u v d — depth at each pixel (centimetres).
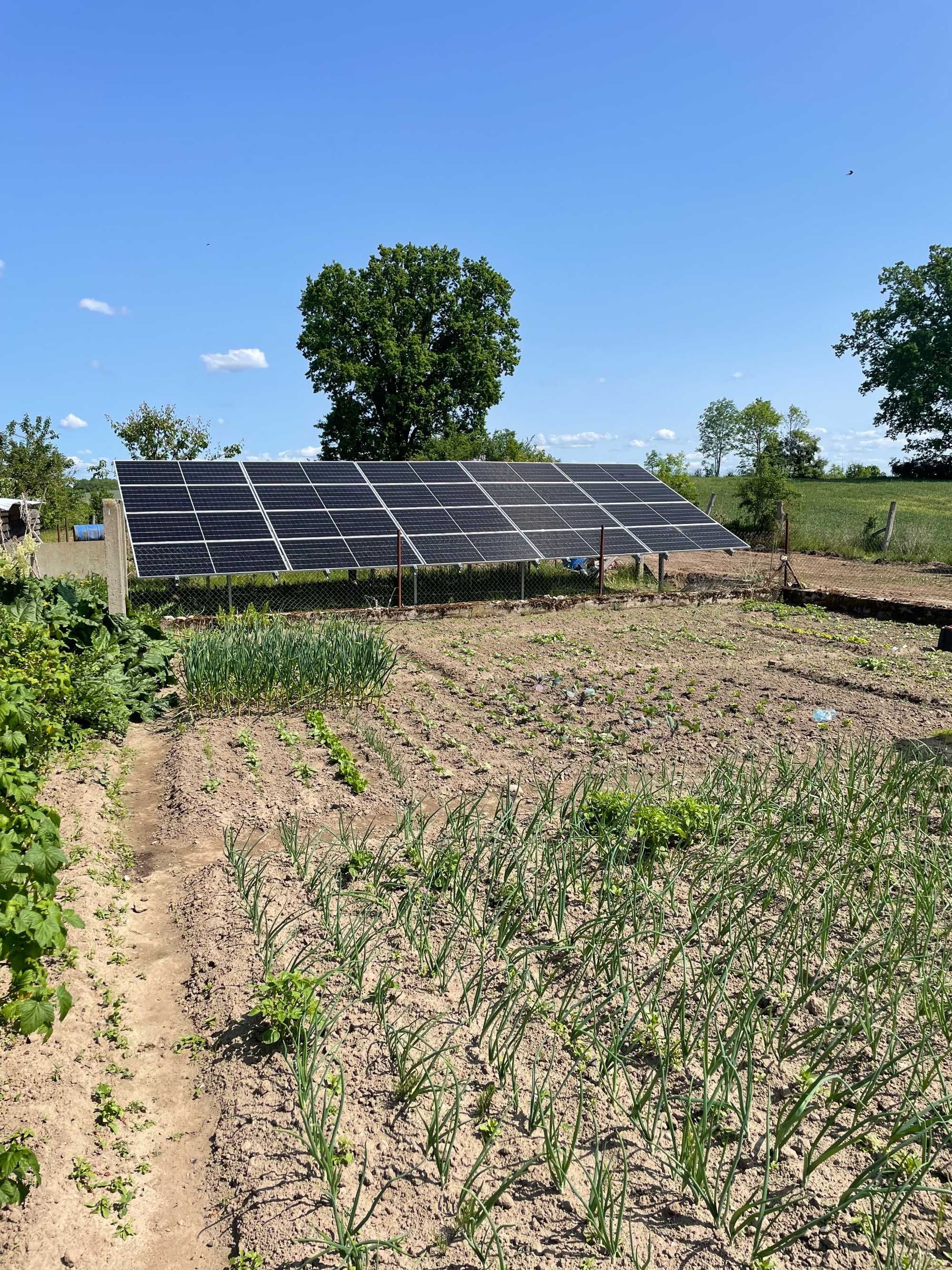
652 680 1119
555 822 656
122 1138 354
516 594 1869
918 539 2573
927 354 5484
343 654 997
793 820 625
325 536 1623
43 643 822
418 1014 429
